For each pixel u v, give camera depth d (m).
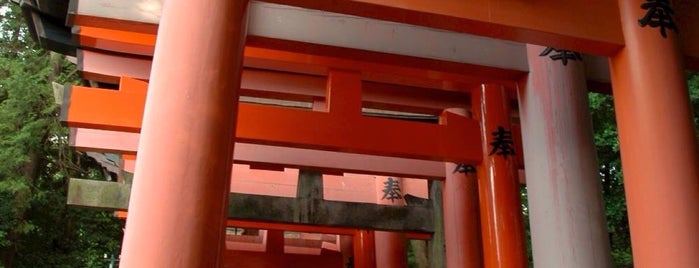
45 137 15.17
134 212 2.92
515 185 6.08
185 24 3.35
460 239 7.61
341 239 11.71
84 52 6.62
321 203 8.02
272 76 6.80
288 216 7.83
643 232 3.77
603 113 11.39
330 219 7.98
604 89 5.80
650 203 3.76
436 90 7.37
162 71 3.24
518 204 6.01
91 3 4.82
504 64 5.42
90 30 5.83
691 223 3.66
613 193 11.89
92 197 7.45
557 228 4.96
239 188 8.80
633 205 3.89
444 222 7.98
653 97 3.96
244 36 4.25
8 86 13.95
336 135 5.84
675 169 3.77
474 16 3.90
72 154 15.70
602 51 4.24
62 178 16.02
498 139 6.21
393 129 6.00
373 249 10.09
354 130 5.90
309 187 8.05
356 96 6.02
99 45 5.96
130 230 2.88
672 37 4.16
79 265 16.45
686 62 4.66
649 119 3.91
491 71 5.46
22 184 13.51
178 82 3.20
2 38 16.39
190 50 3.29
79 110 5.62
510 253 5.76
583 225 4.93
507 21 3.96
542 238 5.06
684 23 4.64
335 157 7.67
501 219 5.89
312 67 6.29
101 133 7.17
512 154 6.19
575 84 5.43
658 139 3.85
